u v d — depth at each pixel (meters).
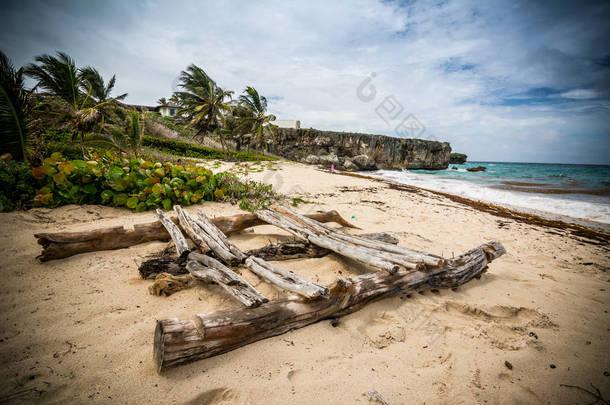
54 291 2.57
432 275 3.16
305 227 4.52
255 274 3.16
